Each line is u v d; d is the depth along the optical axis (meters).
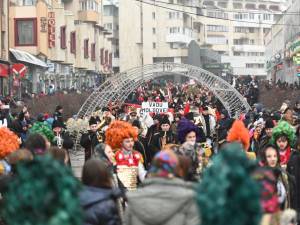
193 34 152.50
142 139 17.02
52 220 4.55
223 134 16.36
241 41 175.50
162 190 7.04
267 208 6.56
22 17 69.50
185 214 7.06
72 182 4.76
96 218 7.58
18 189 4.68
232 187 4.55
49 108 40.81
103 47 106.00
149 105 29.83
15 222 4.65
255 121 21.95
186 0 144.25
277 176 9.76
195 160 10.73
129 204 7.16
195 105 37.03
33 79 66.19
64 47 79.44
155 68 40.31
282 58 90.00
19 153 9.16
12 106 38.12
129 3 133.62
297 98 44.97
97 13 98.12
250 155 11.18
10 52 59.66
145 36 134.88
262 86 68.00
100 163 7.85
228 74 120.44
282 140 11.89
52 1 79.12
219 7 171.12
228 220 4.50
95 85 87.19
